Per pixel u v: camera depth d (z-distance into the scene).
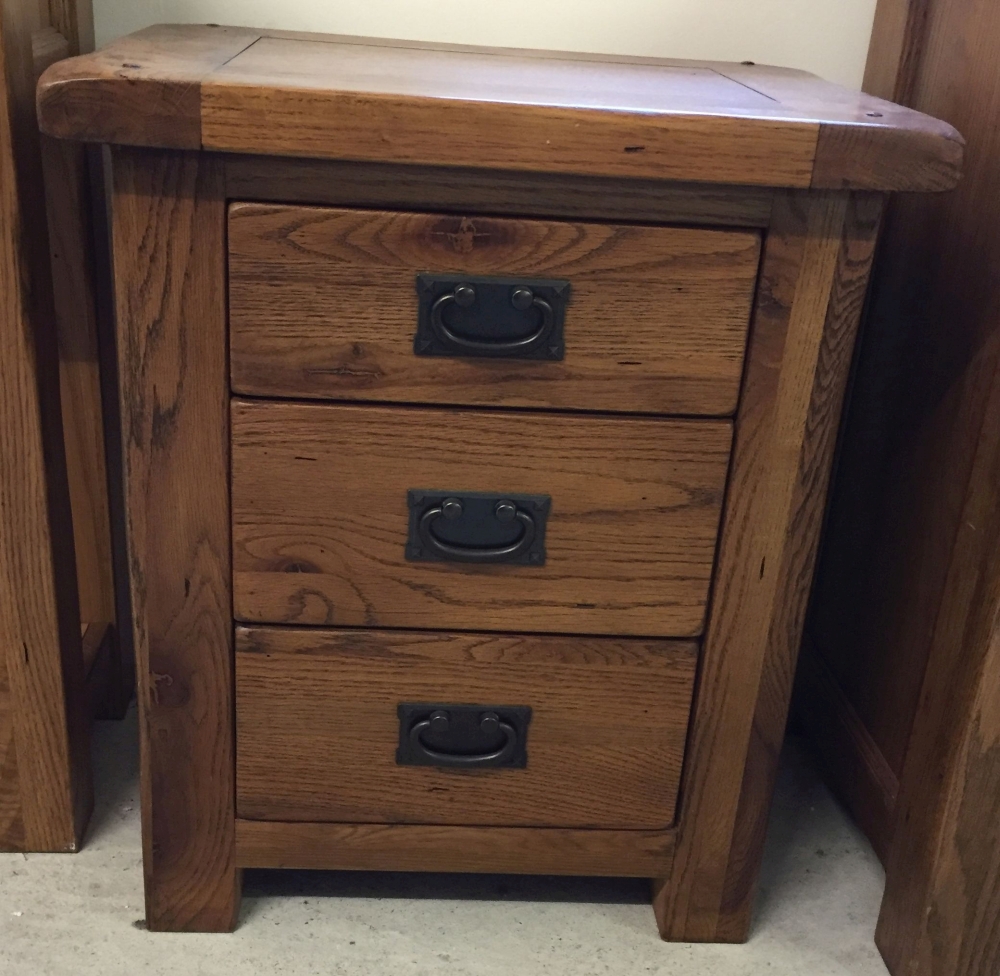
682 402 0.81
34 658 0.95
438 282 0.76
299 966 0.92
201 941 0.93
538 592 0.85
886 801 1.07
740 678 0.89
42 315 0.89
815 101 0.83
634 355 0.79
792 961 0.97
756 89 0.89
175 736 0.88
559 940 0.97
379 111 0.70
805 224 0.77
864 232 0.77
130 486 0.80
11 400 0.87
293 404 0.79
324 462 0.81
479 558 0.83
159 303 0.76
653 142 0.72
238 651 0.86
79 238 1.03
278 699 0.87
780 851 1.10
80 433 1.10
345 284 0.76
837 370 0.81
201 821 0.91
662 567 0.85
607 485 0.83
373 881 1.02
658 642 0.88
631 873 0.95
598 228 0.75
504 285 0.76
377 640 0.86
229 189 0.73
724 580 0.86
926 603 1.00
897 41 1.07
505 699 0.89
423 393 0.79
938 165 0.73
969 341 0.93
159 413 0.79
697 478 0.83
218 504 0.81
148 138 0.69
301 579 0.84
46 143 0.99
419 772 0.90
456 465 0.81
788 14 1.14
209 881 0.93
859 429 1.17
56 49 0.94
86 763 1.04
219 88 0.69
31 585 0.93
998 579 0.81
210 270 0.75
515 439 0.81
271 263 0.75
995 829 0.87
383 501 0.82
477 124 0.70
